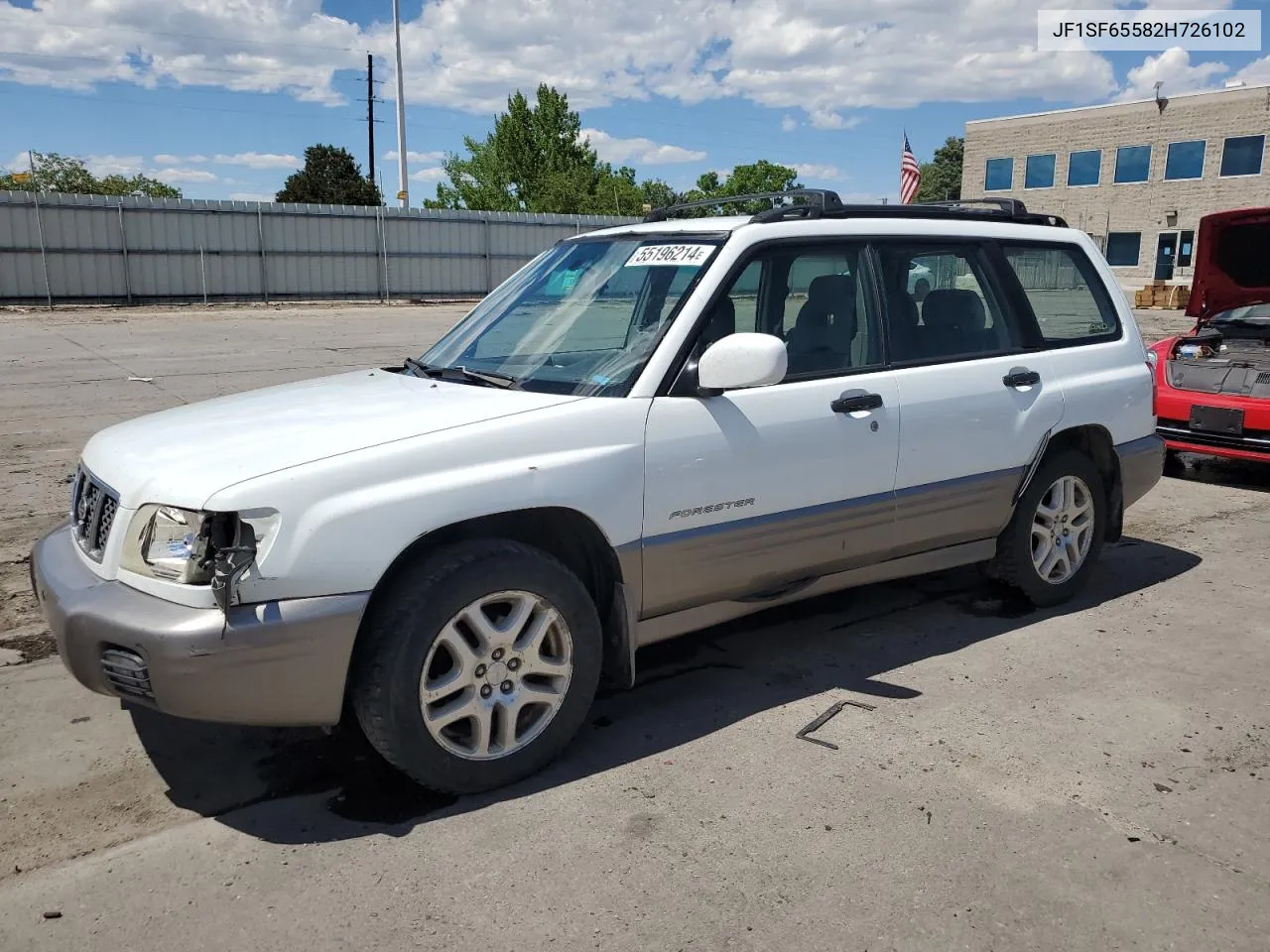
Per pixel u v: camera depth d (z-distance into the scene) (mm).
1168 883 2768
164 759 3473
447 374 3881
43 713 3809
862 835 2994
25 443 8992
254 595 2803
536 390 3582
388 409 3395
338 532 2873
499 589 3145
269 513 2820
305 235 33125
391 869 2836
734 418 3625
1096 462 5113
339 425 3213
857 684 4094
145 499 2955
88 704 3889
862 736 3635
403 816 3115
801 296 3953
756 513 3729
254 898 2707
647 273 3889
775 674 4199
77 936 2551
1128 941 2529
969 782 3299
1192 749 3531
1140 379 5102
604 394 3463
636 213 56062
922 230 4375
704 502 3580
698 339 3602
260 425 3299
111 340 19562
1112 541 5211
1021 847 2932
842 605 5047
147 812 3139
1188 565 5727
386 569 2943
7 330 21844
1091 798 3199
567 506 3246
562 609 3293
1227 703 3896
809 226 3992
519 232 37469
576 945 2514
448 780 3141
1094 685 4066
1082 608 4992
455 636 3098
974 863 2854
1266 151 40281
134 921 2609
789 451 3766
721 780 3322
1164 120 43188
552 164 56844
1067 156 46906
